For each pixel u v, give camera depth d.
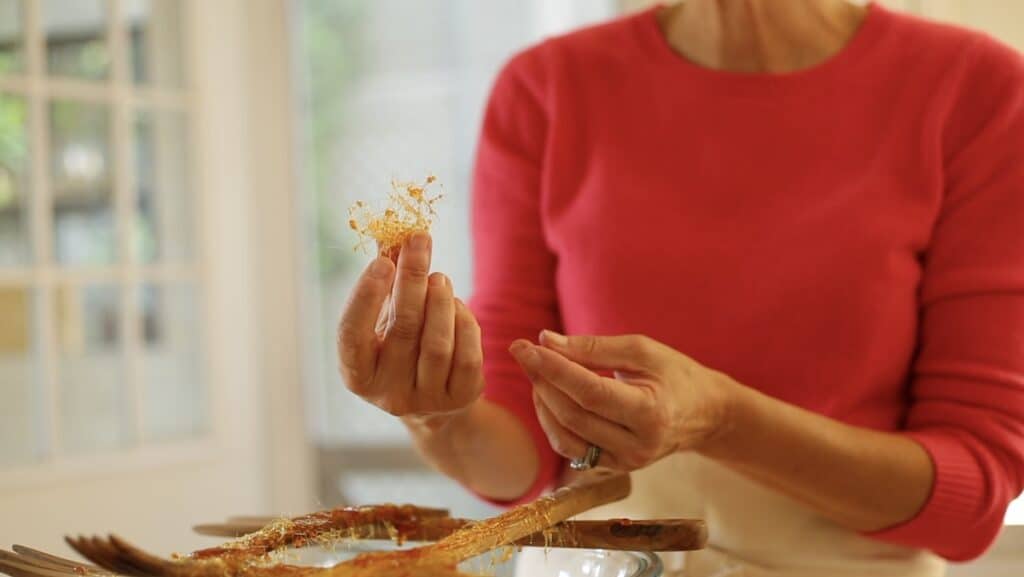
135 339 2.36
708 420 1.00
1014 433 1.10
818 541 1.13
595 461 0.96
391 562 0.74
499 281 1.30
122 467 2.29
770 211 1.17
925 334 1.17
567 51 1.29
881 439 1.07
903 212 1.15
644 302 1.19
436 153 2.73
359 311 0.88
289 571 0.75
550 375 0.91
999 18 1.68
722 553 1.10
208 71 2.48
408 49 2.74
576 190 1.26
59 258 2.22
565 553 0.87
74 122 2.25
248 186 2.57
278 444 2.61
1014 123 1.14
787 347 1.15
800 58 1.22
